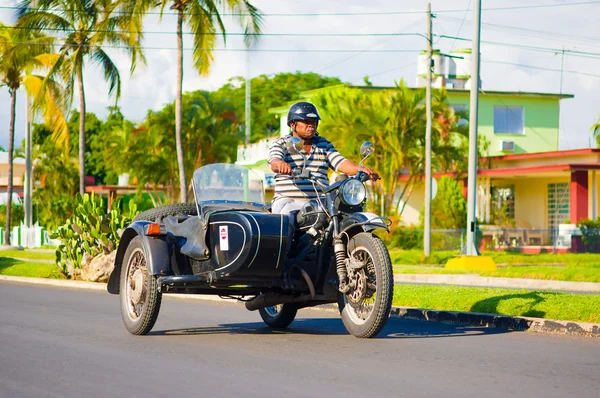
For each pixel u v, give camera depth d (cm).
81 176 6469
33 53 6456
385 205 6125
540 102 7900
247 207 1488
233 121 9294
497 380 1023
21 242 7875
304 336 1450
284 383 1005
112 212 2903
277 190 1473
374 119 5847
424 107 5950
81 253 2977
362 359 1184
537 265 4431
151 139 8900
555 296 1802
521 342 1372
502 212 6347
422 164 6162
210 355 1227
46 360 1184
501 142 7688
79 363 1156
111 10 5531
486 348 1295
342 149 5934
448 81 7956
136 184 10031
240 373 1073
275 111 8381
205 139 8906
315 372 1080
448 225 6034
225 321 1708
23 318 1753
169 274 1441
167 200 9138
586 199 5816
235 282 1397
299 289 1423
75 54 6253
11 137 7512
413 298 1947
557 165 5762
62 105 6456
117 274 1568
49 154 10594
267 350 1276
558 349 1291
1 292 2561
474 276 3447
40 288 2773
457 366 1125
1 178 13262
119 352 1259
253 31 5184
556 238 5722
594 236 5647
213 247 1393
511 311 1694
